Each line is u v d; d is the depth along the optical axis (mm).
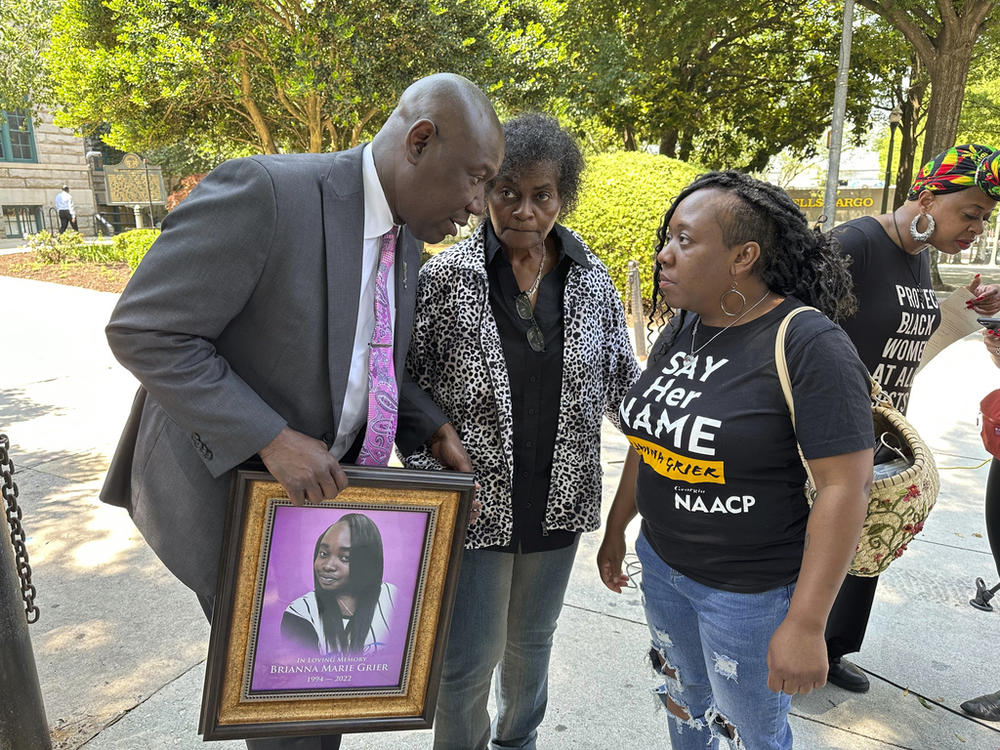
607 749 2311
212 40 10508
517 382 1813
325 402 1517
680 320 1763
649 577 1834
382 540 1522
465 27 11453
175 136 14695
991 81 19844
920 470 1735
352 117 11836
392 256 1577
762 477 1534
